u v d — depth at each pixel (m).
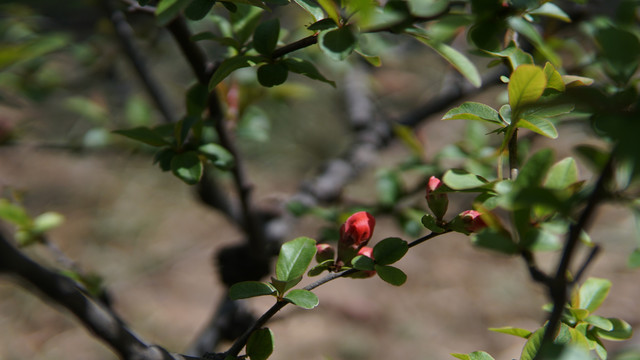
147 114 1.30
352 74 1.50
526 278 2.93
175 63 2.77
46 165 3.56
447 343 2.60
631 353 0.80
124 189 3.48
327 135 3.67
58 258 1.02
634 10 0.86
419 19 0.83
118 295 2.78
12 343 2.54
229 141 0.96
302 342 2.55
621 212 2.99
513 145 0.81
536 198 0.75
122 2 0.93
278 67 0.84
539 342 0.81
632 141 0.73
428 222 0.82
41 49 0.80
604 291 0.83
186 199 3.51
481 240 0.79
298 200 1.22
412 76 2.38
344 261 0.84
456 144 1.04
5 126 1.20
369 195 2.77
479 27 0.82
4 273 0.76
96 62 1.52
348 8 0.81
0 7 1.13
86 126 2.46
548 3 0.84
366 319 2.71
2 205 1.01
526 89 0.79
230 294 0.81
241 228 1.22
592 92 0.76
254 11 0.89
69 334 2.62
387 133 1.37
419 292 2.89
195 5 0.82
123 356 0.78
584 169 1.74
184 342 2.55
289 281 0.81
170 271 3.00
